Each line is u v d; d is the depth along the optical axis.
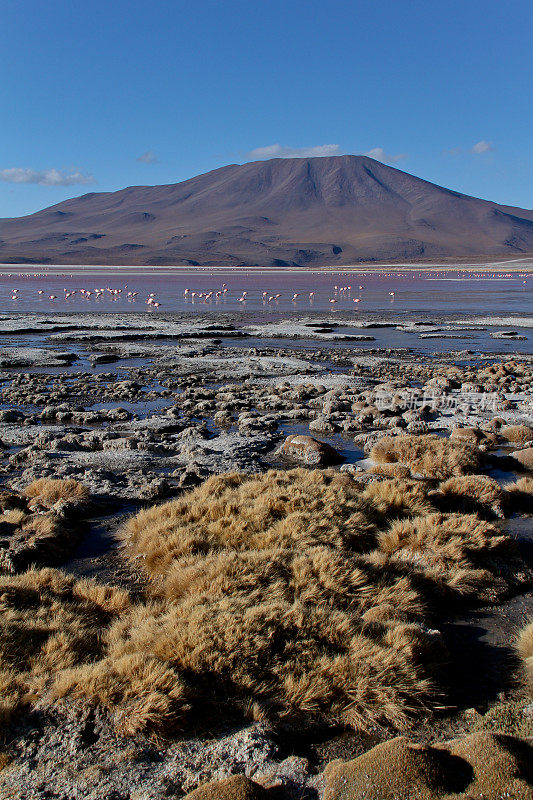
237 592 8.14
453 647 7.80
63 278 153.88
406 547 10.47
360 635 7.18
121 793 5.11
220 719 6.14
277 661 6.80
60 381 29.66
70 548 10.85
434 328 54.03
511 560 10.50
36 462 16.20
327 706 6.41
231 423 21.73
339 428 20.97
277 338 48.44
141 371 33.09
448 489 13.47
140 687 6.17
